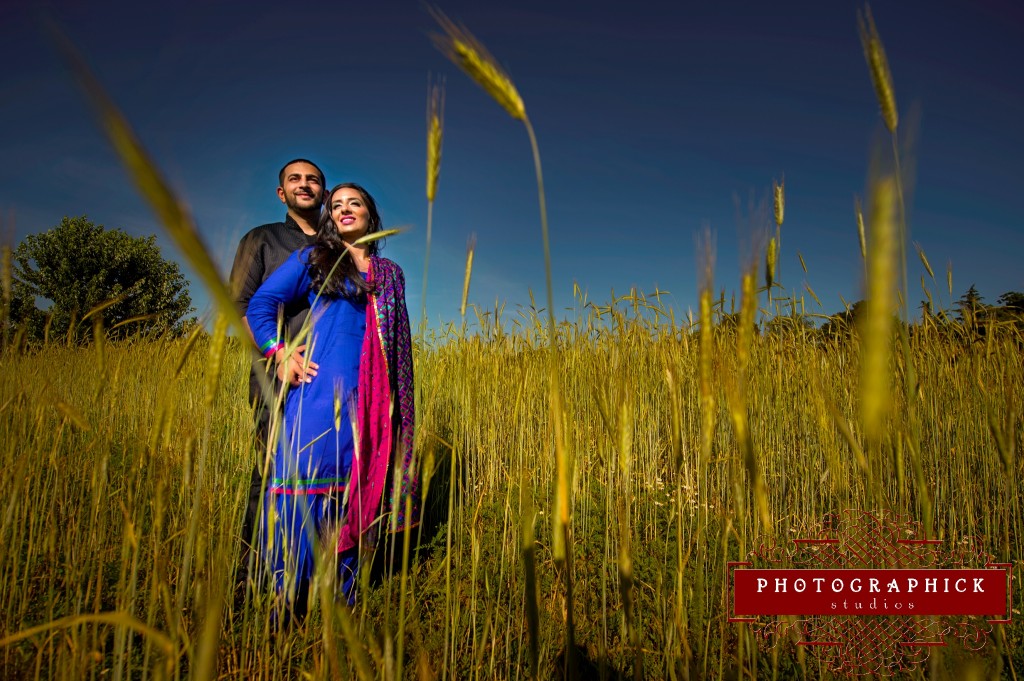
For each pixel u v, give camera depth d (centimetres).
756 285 85
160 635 65
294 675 170
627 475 103
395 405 256
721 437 307
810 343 302
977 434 313
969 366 301
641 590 208
